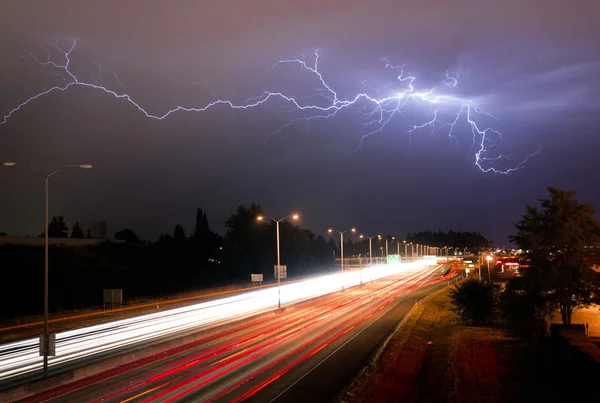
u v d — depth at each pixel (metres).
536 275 37.44
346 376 25.95
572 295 37.75
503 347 37.44
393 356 32.31
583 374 24.56
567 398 22.31
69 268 79.00
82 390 23.45
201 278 97.06
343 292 81.62
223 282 98.44
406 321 49.16
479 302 50.44
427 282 101.06
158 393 22.62
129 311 57.84
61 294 67.81
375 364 29.33
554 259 37.69
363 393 23.25
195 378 25.45
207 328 43.00
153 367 28.14
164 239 116.75
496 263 135.75
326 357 30.83
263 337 38.62
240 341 36.81
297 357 30.86
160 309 59.53
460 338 42.22
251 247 123.62
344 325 45.25
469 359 33.38
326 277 120.44
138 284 82.94
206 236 120.88
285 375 26.12
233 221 127.25
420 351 36.94
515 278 38.53
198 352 32.59
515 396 23.73
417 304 62.09
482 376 28.28
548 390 24.34
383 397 23.83
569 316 37.34
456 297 52.06
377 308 59.22
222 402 21.14
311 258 161.00
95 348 34.84
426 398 24.42
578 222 37.12
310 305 63.75
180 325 46.00
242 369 27.48
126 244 103.94
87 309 59.47
